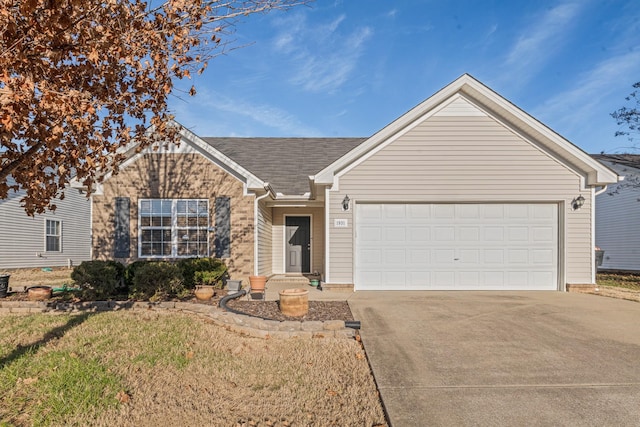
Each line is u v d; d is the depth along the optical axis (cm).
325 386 414
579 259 989
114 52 386
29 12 295
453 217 1013
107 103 429
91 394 380
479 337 568
